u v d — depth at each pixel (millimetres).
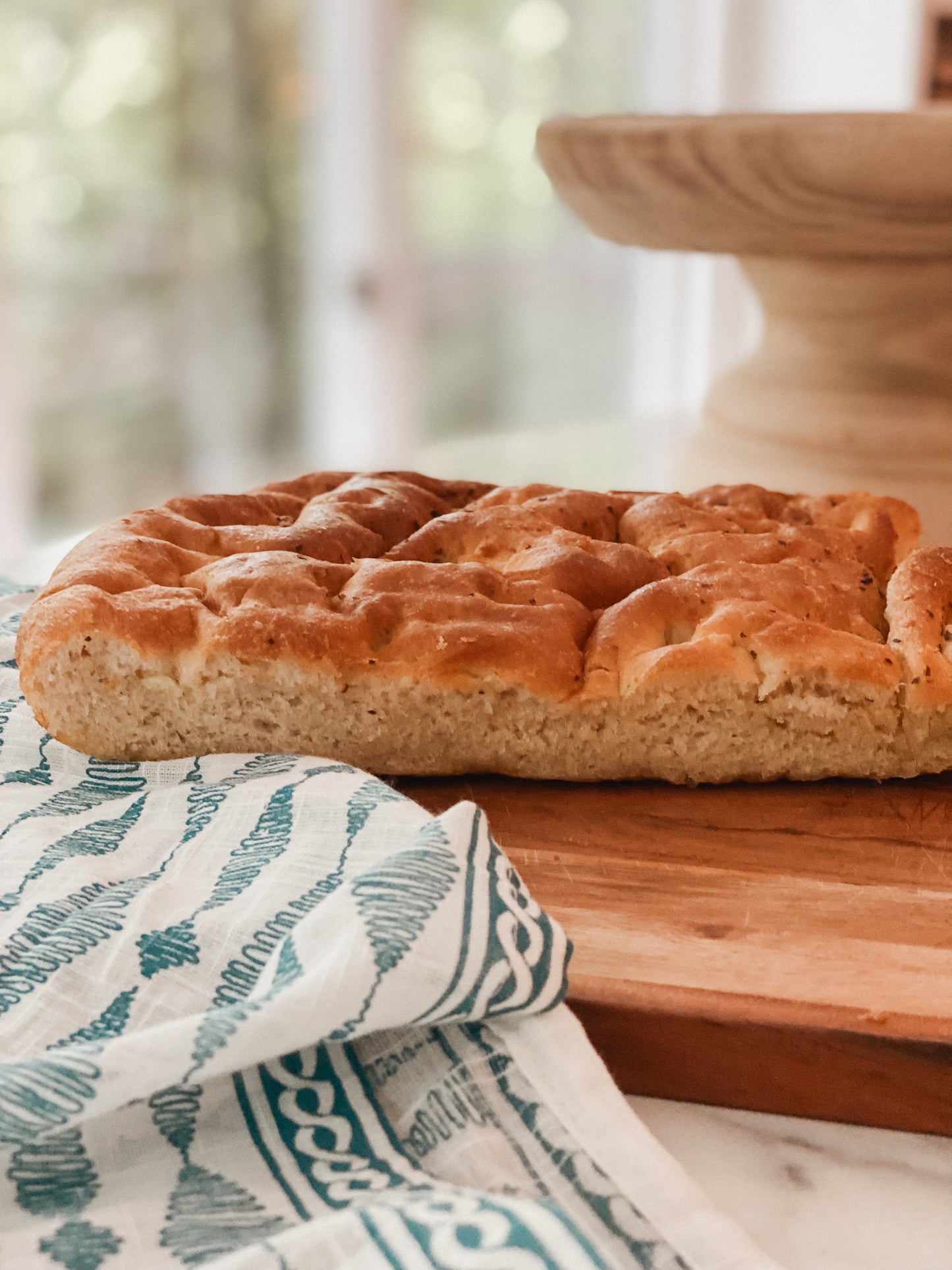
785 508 557
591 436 793
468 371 1438
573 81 1411
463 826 408
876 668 479
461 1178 376
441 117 1318
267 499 550
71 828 454
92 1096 369
